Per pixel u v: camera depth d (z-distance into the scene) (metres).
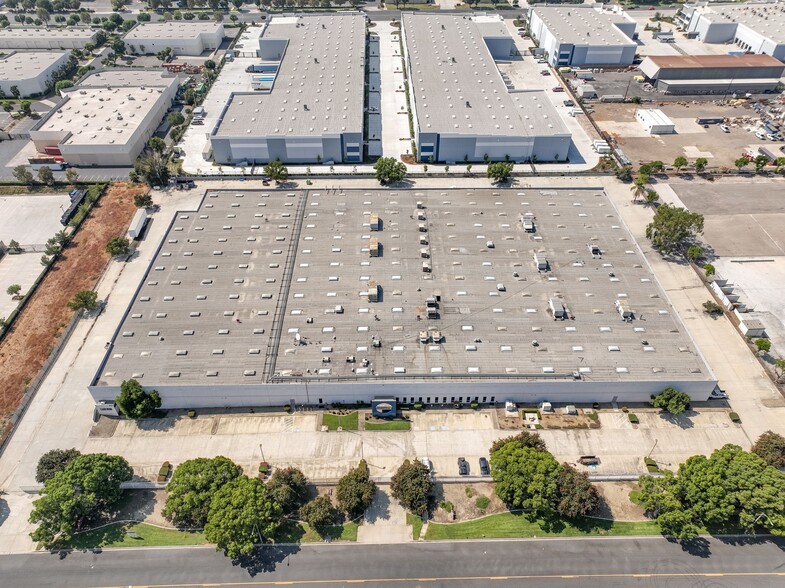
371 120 191.12
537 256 120.88
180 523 85.56
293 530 84.69
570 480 84.69
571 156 172.38
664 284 128.12
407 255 123.94
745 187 158.88
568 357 102.69
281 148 164.62
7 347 114.00
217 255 124.44
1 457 94.88
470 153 167.12
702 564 80.88
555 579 79.38
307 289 115.94
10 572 80.56
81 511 82.38
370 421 99.94
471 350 103.81
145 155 172.75
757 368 109.19
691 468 84.75
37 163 167.38
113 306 123.06
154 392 96.94
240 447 96.06
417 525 85.38
